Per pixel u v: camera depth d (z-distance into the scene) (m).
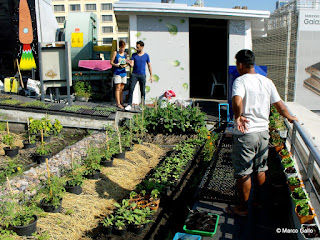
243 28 12.66
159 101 11.20
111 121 9.11
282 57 15.20
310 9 13.94
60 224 4.50
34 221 4.23
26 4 14.32
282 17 15.34
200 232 3.84
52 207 4.74
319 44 13.99
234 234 3.83
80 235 4.48
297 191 4.18
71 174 5.93
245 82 3.77
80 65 13.67
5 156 6.70
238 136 3.86
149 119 9.77
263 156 3.96
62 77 10.12
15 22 14.32
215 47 18.20
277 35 15.75
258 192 5.06
